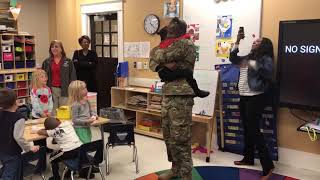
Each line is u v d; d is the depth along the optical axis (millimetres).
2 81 5535
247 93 3762
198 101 4273
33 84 3828
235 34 4270
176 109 3027
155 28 5129
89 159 2990
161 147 4637
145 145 4723
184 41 2965
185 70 2986
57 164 3236
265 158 3566
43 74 3830
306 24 3561
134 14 5453
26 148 2719
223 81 4418
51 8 6914
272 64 3709
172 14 4871
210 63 4559
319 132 3311
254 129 3686
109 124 3789
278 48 3797
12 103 2688
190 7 4680
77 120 3338
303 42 3602
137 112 5254
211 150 4508
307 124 3520
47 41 7070
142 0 5297
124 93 5602
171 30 3023
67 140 3047
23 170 2666
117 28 5848
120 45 5750
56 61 4422
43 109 3770
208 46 4551
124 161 4082
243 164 4012
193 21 4672
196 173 3738
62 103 4484
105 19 6090
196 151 4500
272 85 3807
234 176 3664
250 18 4121
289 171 3836
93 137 4754
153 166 3922
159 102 4914
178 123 3039
